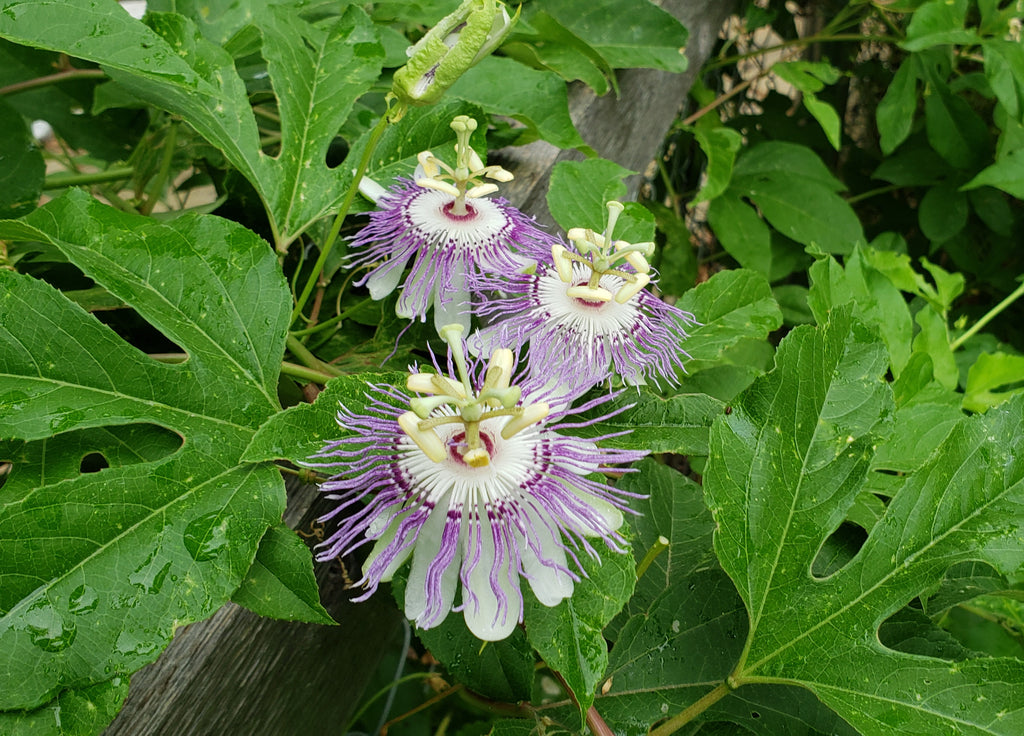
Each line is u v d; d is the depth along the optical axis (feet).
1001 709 0.45
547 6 1.01
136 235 0.53
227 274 0.54
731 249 1.38
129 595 0.42
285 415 0.47
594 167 0.70
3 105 0.71
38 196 0.73
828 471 0.51
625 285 0.56
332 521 0.58
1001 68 1.22
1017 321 1.67
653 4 1.02
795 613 0.51
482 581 0.43
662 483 0.68
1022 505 0.48
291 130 0.71
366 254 0.61
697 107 1.66
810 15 1.81
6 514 0.42
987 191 1.50
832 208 1.40
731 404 0.53
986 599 0.86
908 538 0.50
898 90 1.39
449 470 0.45
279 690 0.55
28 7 0.51
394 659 1.22
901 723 0.46
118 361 0.48
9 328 0.46
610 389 0.52
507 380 0.44
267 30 0.72
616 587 0.45
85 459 0.60
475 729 1.04
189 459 0.47
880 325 0.80
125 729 0.46
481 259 0.59
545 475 0.46
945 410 0.69
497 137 0.84
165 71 0.52
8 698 0.39
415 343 0.68
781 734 0.55
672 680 0.57
